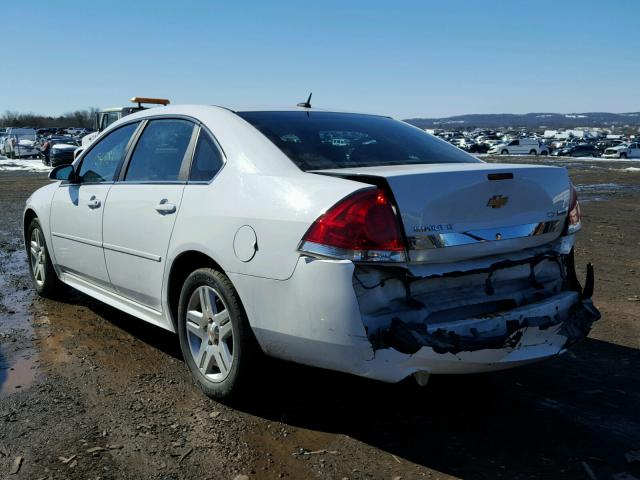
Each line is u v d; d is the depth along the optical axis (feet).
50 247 17.01
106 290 14.94
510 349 9.91
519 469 9.41
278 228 9.85
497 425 10.82
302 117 12.82
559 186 11.25
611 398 11.97
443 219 9.64
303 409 11.26
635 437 10.43
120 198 13.66
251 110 12.69
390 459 9.64
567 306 11.02
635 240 30.42
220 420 10.77
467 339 9.37
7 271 21.95
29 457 9.48
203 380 11.64
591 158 170.91
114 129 15.30
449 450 9.94
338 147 11.68
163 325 12.95
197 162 12.15
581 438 10.38
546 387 12.50
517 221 10.52
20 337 14.80
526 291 10.85
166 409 11.14
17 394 11.66
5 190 57.72
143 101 49.47
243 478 9.02
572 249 11.75
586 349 14.71
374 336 9.18
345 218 9.18
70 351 13.93
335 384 12.37
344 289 9.08
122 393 11.77
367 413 11.18
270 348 10.28
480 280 10.32
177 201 12.00
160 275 12.42
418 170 9.84
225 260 10.66
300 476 9.11
